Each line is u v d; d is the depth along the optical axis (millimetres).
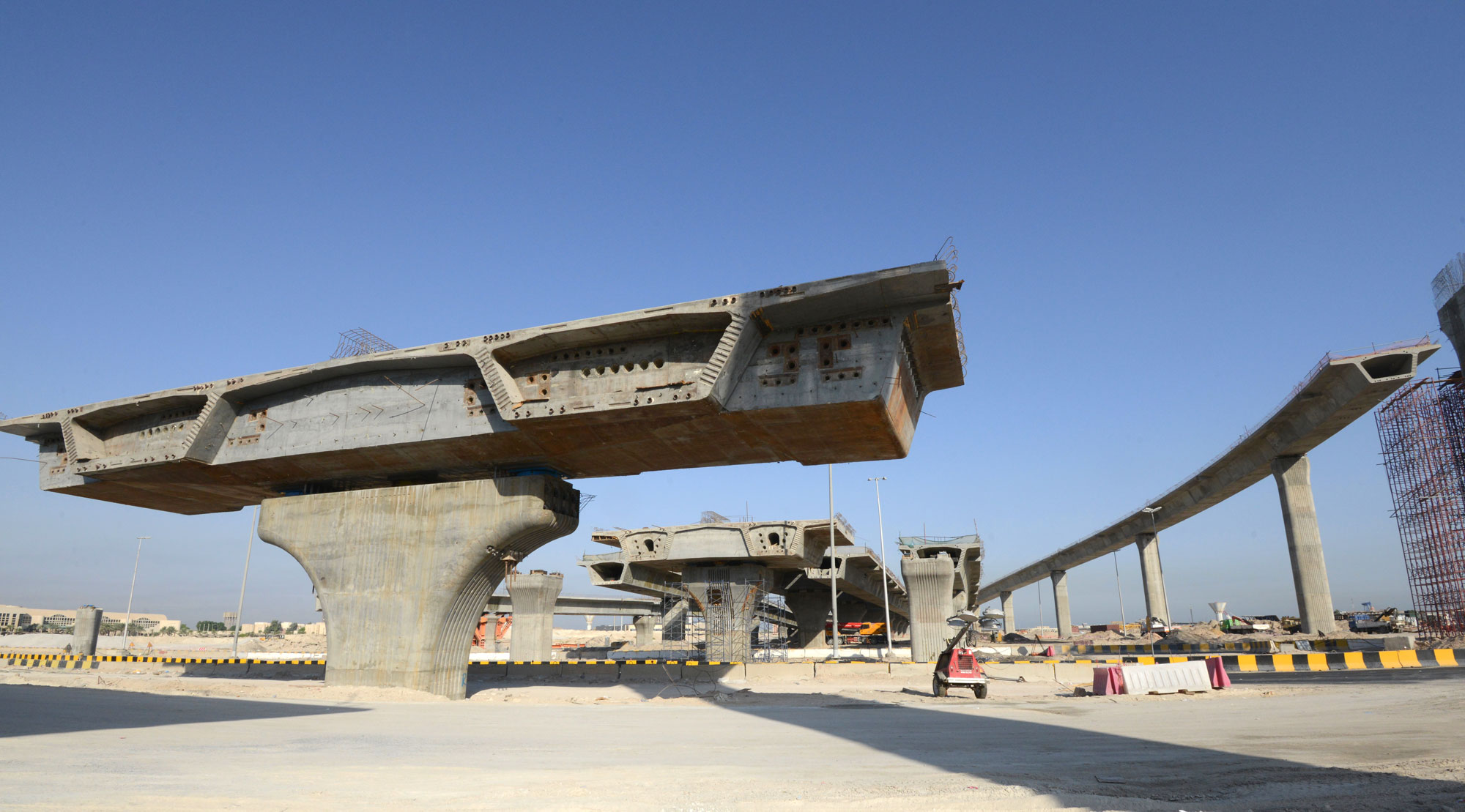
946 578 69688
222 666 61156
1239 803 10797
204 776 13094
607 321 34438
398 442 39969
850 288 30984
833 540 68312
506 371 37125
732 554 73375
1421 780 12359
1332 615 80125
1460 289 29812
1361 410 73062
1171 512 119000
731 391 34312
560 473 44906
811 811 10562
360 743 18625
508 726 23891
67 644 114750
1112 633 146000
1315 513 83250
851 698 36750
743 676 49062
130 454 46125
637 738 20250
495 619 116125
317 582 43250
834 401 32781
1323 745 16828
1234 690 35000
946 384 41281
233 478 46375
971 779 13109
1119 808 10586
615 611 132000
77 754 15453
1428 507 69562
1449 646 63094
